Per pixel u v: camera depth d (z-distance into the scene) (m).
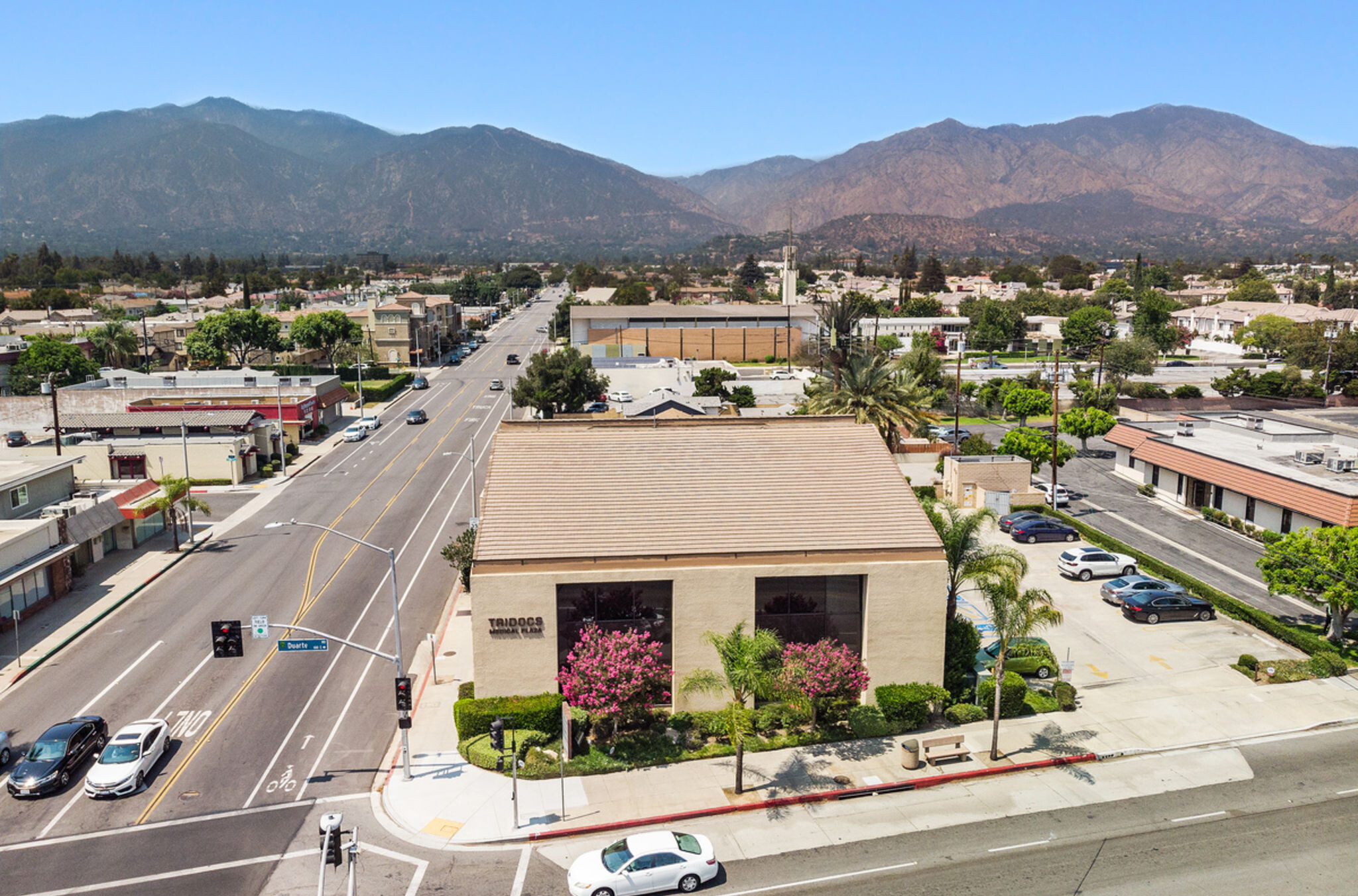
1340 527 39.06
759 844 26.50
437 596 48.12
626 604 33.09
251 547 57.28
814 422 39.84
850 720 33.03
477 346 177.12
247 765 31.27
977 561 33.94
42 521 47.03
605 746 31.80
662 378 106.88
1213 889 23.97
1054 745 32.09
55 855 26.09
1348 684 36.50
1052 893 23.89
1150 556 51.16
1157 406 90.44
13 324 160.25
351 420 103.50
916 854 25.84
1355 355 115.00
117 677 38.44
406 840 26.81
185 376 97.69
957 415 76.25
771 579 33.47
